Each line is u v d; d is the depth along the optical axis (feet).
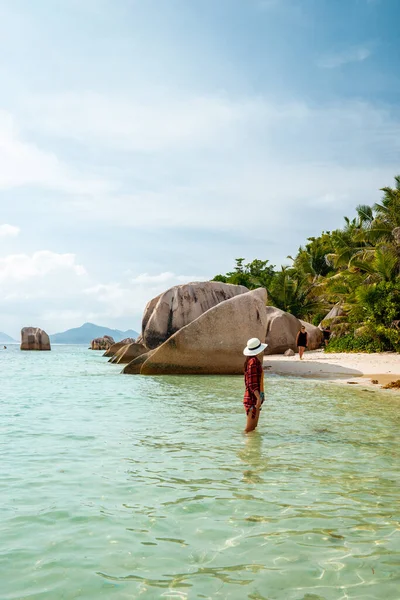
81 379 56.90
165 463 20.30
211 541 13.03
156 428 27.55
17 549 12.51
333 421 29.84
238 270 228.02
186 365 61.00
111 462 20.36
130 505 15.53
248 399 26.84
